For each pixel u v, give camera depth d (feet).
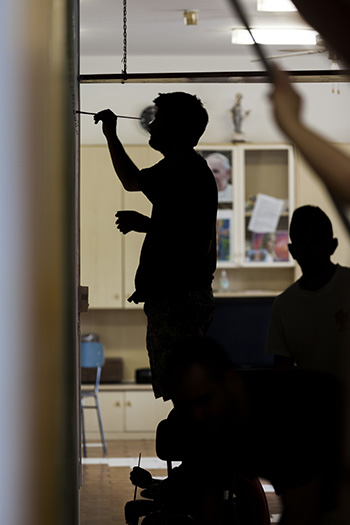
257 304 35.42
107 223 35.14
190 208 14.37
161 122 14.65
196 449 11.24
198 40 32.30
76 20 12.87
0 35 10.75
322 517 9.73
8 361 10.96
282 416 10.11
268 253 35.22
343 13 4.70
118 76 13.99
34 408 11.11
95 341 35.83
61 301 11.42
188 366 10.75
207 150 35.22
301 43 28.02
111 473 25.85
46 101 11.16
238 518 12.57
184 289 14.29
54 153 11.25
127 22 29.17
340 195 5.31
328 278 13.97
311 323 14.01
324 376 9.95
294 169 35.06
